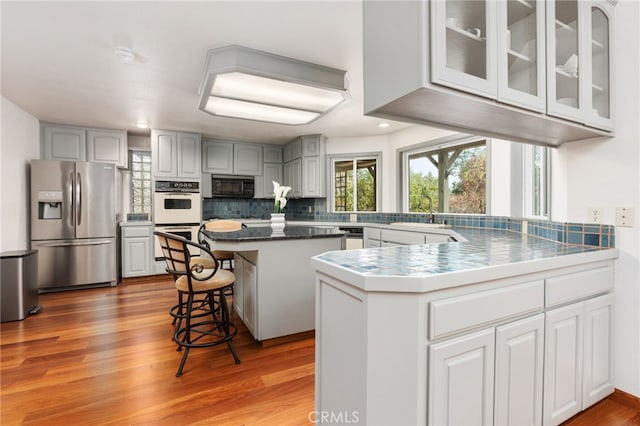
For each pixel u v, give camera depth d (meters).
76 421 1.47
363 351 0.96
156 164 4.45
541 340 1.26
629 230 1.60
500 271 1.10
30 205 3.65
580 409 1.44
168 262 2.26
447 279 0.96
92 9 1.76
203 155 5.03
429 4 1.02
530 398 1.22
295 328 2.39
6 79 2.70
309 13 1.80
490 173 3.11
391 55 1.14
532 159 2.71
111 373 1.90
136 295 3.60
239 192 5.31
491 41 1.15
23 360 2.05
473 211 3.58
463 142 3.64
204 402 1.63
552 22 1.36
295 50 2.19
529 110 1.31
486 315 1.07
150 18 1.84
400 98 1.12
